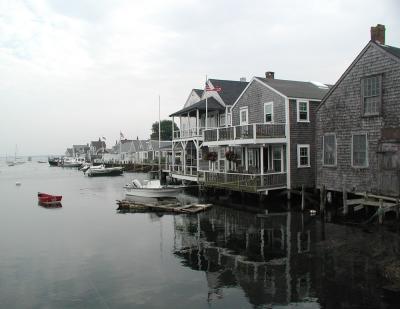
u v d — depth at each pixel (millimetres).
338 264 12750
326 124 23031
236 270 12961
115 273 13438
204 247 16109
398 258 12875
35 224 23203
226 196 29562
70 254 16062
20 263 14945
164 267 13820
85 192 42156
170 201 29969
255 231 18203
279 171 27156
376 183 19766
